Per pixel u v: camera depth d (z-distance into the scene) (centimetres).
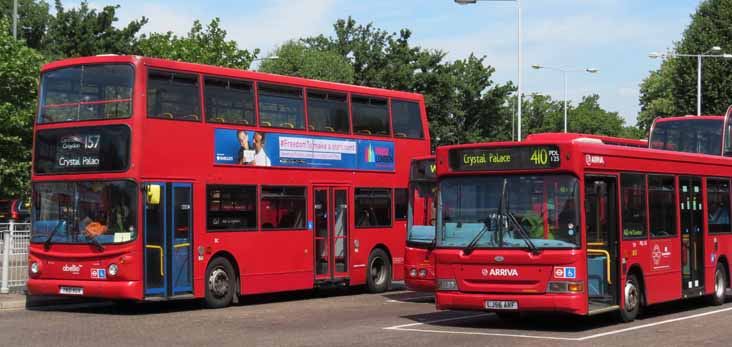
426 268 2273
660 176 2000
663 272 1978
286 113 2386
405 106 2775
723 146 3262
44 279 2070
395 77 6625
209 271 2169
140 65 2019
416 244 2303
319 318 1942
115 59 2031
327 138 2500
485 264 1678
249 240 2261
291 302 2388
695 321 1869
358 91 2612
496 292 1672
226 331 1697
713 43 6019
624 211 1836
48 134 2089
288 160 2380
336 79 7775
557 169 1662
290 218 2384
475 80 6912
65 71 2084
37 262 2073
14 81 3441
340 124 2547
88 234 2017
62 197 2059
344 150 2553
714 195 2259
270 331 1694
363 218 2612
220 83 2208
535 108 9331
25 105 3466
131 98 2006
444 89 6731
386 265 2694
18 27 7031
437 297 1720
